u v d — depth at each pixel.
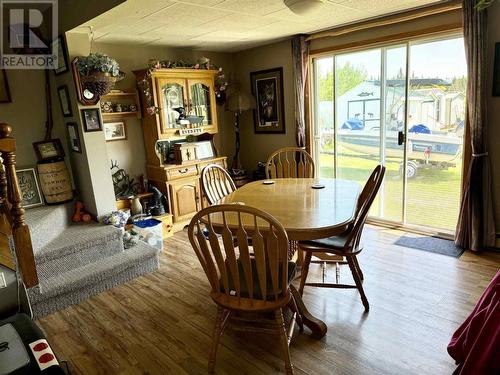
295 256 3.00
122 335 2.27
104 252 3.08
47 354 1.51
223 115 5.07
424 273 2.81
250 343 2.13
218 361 1.99
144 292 2.81
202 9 2.74
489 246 3.16
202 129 4.41
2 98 3.22
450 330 2.13
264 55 4.63
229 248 1.71
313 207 2.31
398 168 3.80
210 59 4.82
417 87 3.50
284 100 4.55
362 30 3.66
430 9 3.10
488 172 3.05
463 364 1.53
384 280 2.74
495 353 1.35
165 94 4.04
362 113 3.96
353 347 2.03
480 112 2.94
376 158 3.96
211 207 1.67
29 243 1.94
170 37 3.73
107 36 3.49
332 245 2.30
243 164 5.27
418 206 3.74
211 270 1.83
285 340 1.82
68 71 3.13
